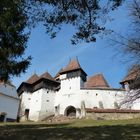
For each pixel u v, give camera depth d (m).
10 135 17.31
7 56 16.73
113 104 58.19
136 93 17.48
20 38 16.92
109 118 45.16
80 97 61.69
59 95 65.75
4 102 51.69
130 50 16.62
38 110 63.53
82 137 16.30
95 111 45.97
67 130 19.36
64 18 16.75
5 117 51.12
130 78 17.66
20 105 67.12
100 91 60.84
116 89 60.00
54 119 56.31
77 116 58.31
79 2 16.38
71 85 65.00
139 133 17.34
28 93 69.12
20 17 15.98
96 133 17.73
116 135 16.83
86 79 69.25
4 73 17.50
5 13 14.77
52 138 16.11
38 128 22.23
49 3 16.28
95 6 16.45
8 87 53.78
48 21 16.89
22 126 25.17
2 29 15.29
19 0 15.22
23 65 18.00
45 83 66.75
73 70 66.19
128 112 45.84
